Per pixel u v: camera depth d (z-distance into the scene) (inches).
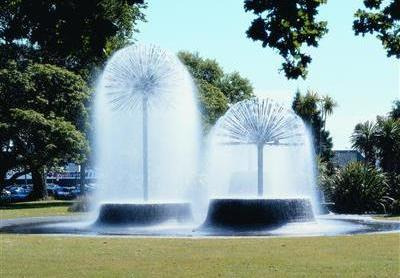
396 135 2472.9
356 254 530.9
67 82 1868.8
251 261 494.0
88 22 351.3
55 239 663.8
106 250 564.4
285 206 805.9
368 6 500.1
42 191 2193.7
